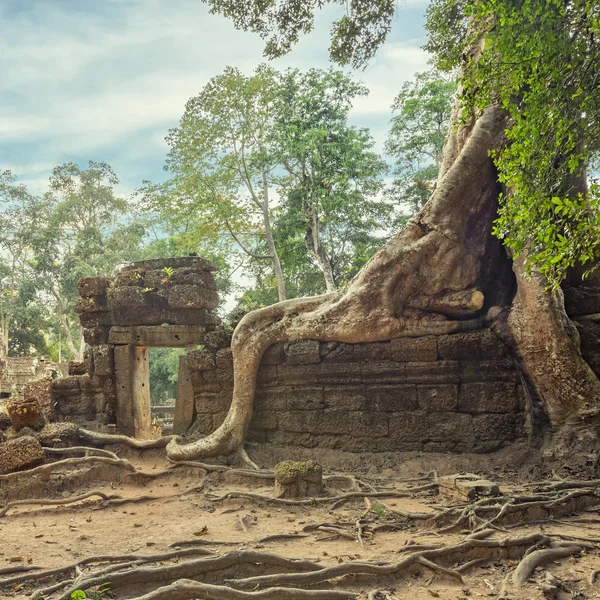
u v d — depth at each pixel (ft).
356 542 22.07
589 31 22.22
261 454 39.37
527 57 22.50
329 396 39.75
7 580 18.08
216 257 98.68
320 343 40.09
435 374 37.42
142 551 21.02
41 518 28.63
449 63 43.39
